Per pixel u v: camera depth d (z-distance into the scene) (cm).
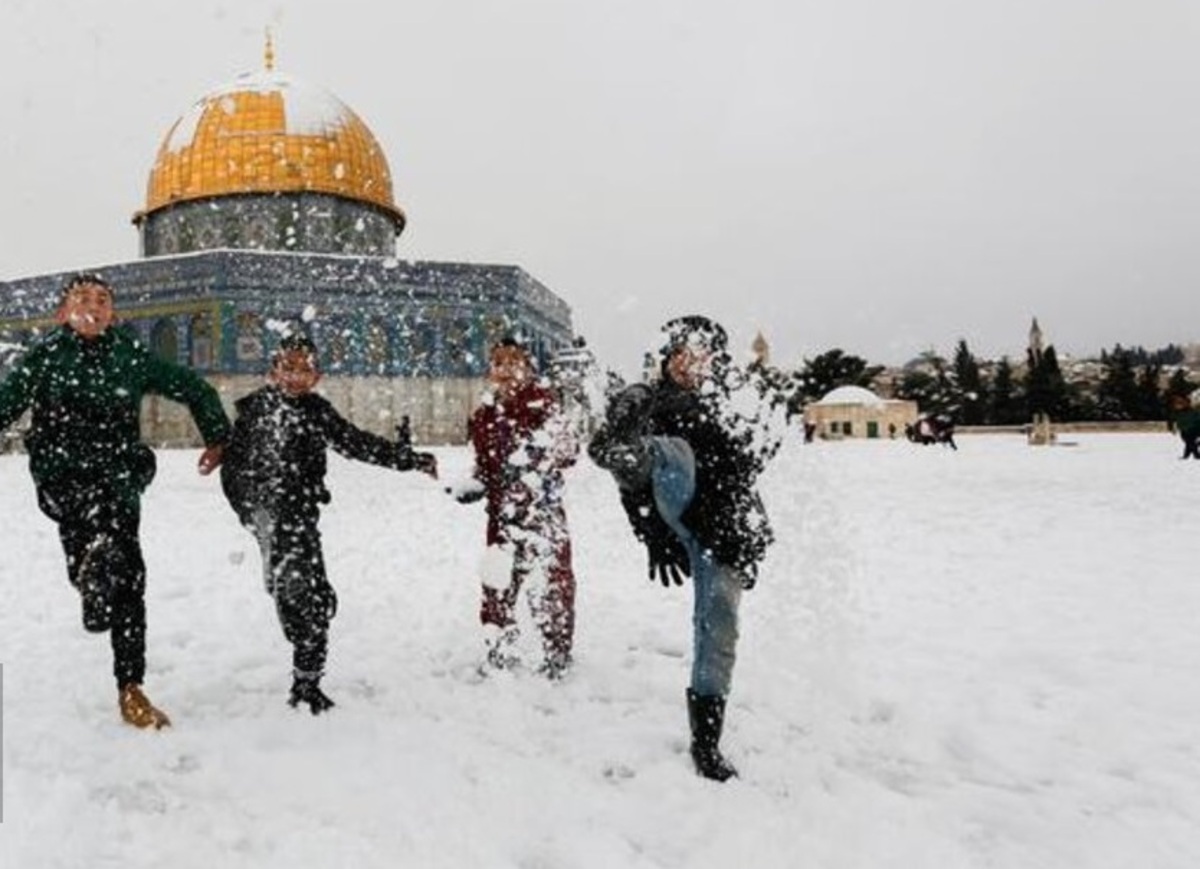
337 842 237
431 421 4100
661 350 308
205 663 411
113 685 368
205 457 346
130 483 326
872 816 264
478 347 4194
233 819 251
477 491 399
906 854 242
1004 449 3059
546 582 397
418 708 348
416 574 610
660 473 291
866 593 557
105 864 223
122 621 322
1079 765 308
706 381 307
